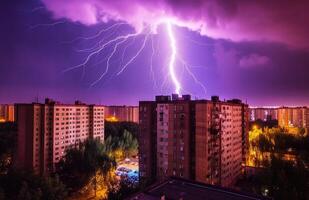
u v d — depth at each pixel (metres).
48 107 75.12
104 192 61.88
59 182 51.84
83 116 88.06
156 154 57.34
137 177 63.97
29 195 43.75
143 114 59.25
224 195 30.88
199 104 51.06
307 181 51.53
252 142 93.44
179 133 53.09
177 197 30.19
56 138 76.81
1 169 66.94
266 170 55.50
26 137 71.75
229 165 60.78
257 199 29.83
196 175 51.09
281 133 100.56
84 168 63.19
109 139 93.25
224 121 57.78
